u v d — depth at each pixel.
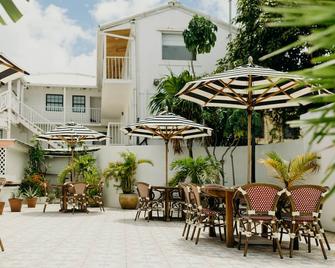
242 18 14.19
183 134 12.10
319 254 6.15
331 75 0.49
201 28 15.09
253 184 5.90
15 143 16.36
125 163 14.52
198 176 11.77
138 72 17.25
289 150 11.65
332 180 8.30
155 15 17.66
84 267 5.12
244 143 14.80
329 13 0.44
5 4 1.11
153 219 10.97
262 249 6.55
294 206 5.97
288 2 0.50
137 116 17.02
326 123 0.52
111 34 17.06
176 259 5.67
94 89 25.45
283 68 13.92
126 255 5.96
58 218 11.30
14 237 7.75
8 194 16.06
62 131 13.61
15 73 5.95
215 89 7.75
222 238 7.67
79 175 15.64
